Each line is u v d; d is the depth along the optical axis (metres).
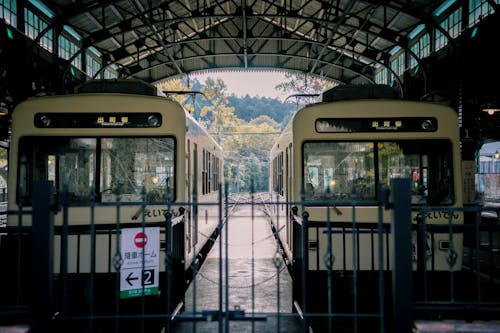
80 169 6.74
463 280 6.36
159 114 6.87
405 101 6.76
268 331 5.63
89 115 6.80
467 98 12.30
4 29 11.06
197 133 9.13
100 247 6.52
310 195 6.71
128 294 4.93
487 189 18.94
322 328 5.75
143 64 21.73
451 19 14.05
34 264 4.04
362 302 6.30
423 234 4.43
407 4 13.94
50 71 13.99
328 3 15.91
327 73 22.38
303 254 4.55
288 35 17.58
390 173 6.70
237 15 14.58
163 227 6.69
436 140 6.72
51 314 4.09
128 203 4.14
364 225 6.51
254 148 56.59
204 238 10.51
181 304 6.27
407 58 17.75
